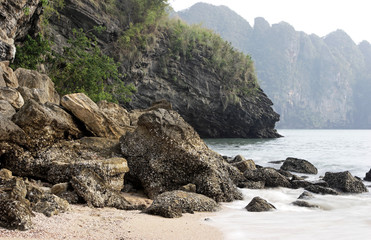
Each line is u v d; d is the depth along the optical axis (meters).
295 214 8.44
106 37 45.16
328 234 6.45
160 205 7.81
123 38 46.28
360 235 6.39
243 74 62.34
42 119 10.95
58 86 30.02
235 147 37.72
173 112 12.05
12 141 10.32
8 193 6.64
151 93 51.53
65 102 13.11
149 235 5.99
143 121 11.45
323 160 23.80
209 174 10.60
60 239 5.29
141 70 49.50
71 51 33.00
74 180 8.49
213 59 58.34
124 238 5.67
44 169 10.40
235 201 10.38
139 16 50.69
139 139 11.48
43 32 34.06
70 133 12.53
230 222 7.39
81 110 13.15
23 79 16.69
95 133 13.42
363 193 12.15
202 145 11.67
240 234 6.38
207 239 5.99
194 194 9.01
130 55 47.06
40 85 17.08
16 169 10.35
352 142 50.44
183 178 10.70
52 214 6.57
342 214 8.54
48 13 35.84
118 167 9.74
